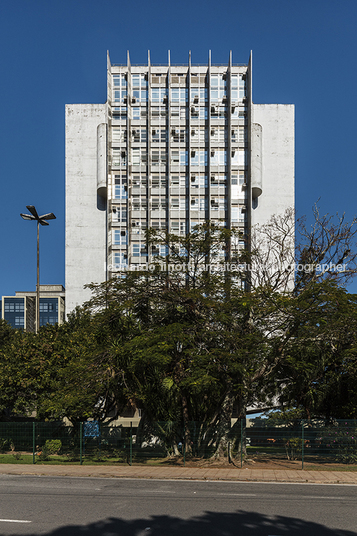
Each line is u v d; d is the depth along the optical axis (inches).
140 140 2129.7
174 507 430.9
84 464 758.5
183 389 812.6
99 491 517.7
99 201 2156.7
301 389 906.7
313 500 472.1
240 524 373.1
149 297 839.1
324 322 728.3
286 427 751.1
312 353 791.7
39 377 1019.9
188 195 2084.2
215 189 2076.8
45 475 665.6
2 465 751.1
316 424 769.6
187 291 799.1
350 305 717.9
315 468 701.3
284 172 2140.7
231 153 2087.8
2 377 1020.5
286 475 639.8
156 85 2166.6
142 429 839.7
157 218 2064.5
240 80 2151.8
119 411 1008.2
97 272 2111.2
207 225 856.9
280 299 738.8
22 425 841.5
